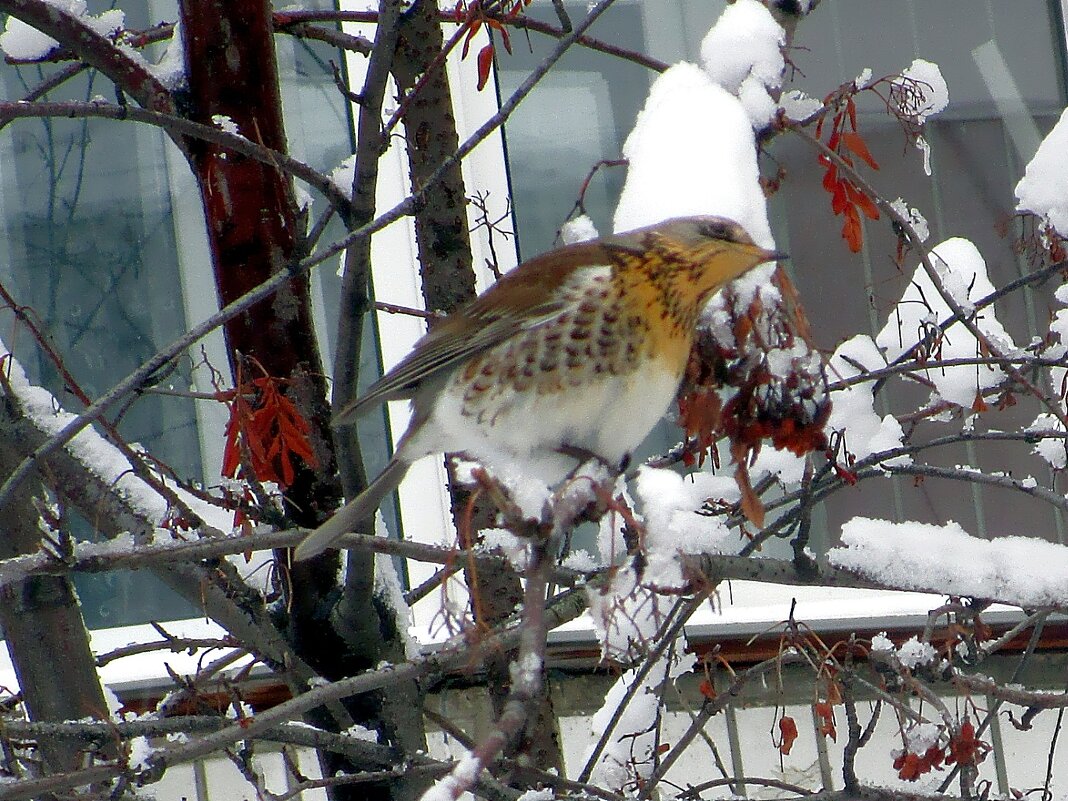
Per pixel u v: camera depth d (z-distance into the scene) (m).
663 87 6.37
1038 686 11.43
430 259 9.03
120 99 7.65
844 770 7.02
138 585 12.28
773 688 11.27
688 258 5.85
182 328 12.53
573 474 6.06
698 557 6.48
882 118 12.52
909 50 12.55
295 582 8.38
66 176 12.54
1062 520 12.29
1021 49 12.60
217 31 8.17
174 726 7.04
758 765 11.21
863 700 11.27
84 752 7.00
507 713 3.90
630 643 6.76
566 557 7.78
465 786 3.65
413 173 9.06
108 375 12.46
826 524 12.32
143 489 7.83
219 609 7.74
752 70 6.27
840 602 11.73
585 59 12.50
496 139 12.44
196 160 8.39
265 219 8.30
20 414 8.06
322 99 12.63
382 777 7.41
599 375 6.05
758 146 6.42
